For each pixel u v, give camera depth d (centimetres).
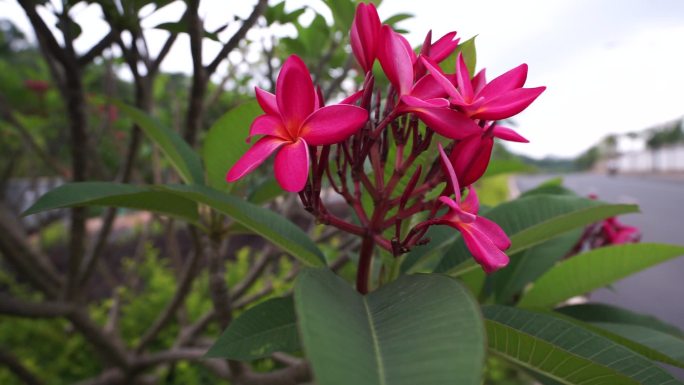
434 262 39
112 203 27
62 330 96
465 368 12
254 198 36
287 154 18
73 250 47
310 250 28
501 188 319
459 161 19
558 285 34
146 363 56
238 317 24
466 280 37
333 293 16
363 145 21
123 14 30
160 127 31
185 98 88
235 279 108
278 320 24
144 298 105
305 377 33
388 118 20
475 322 13
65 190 26
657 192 545
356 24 22
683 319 117
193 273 47
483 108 19
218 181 34
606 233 48
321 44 51
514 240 28
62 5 31
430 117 19
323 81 55
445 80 19
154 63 38
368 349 13
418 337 14
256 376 36
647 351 24
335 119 18
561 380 19
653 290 143
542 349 18
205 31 31
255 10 32
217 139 32
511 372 82
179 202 29
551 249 38
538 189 39
